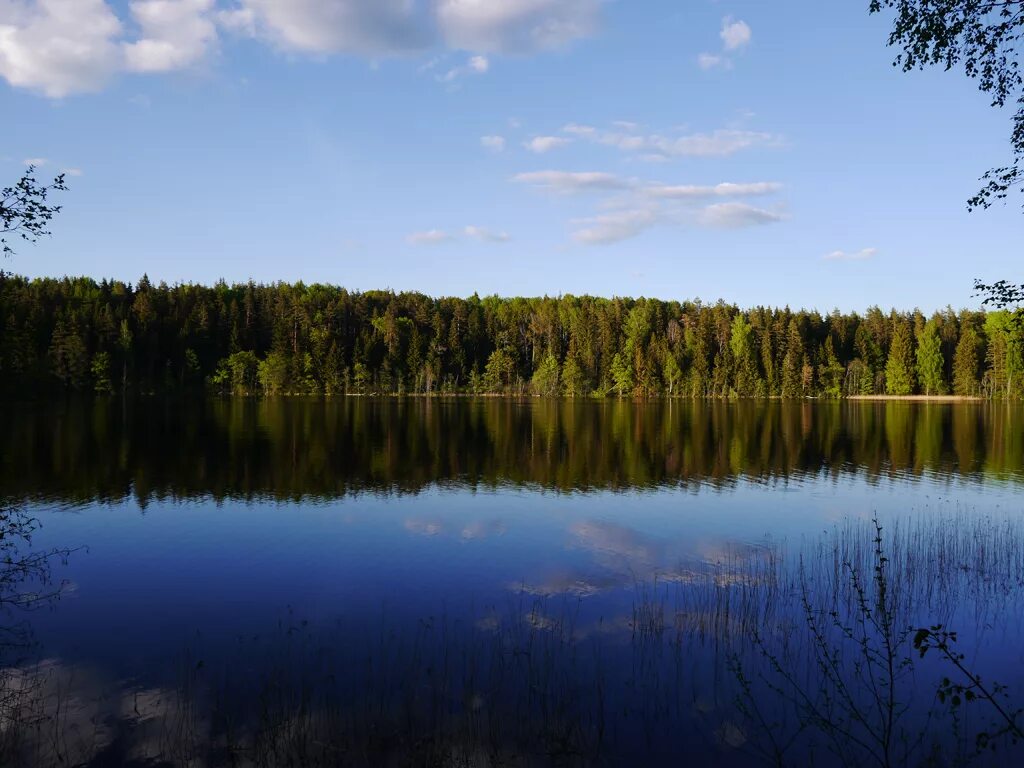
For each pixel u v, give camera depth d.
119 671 9.91
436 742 7.79
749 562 15.95
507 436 45.09
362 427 50.28
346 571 15.24
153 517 20.89
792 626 11.52
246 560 16.17
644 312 115.44
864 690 9.10
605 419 60.53
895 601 12.41
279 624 11.92
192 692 9.15
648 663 9.98
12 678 9.66
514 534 18.78
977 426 54.03
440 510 22.11
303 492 25.20
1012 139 8.37
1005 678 9.51
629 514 21.50
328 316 114.38
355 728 8.10
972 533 18.55
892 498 24.53
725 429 50.91
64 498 23.72
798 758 7.51
